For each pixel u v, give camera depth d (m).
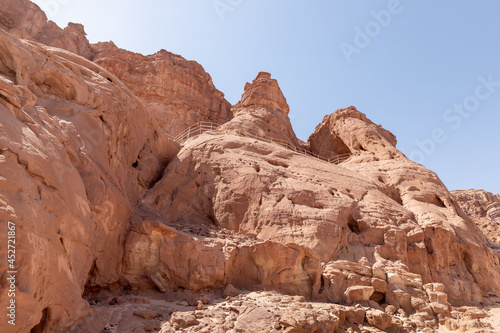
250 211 15.16
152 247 11.12
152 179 16.95
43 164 7.04
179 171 17.00
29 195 6.18
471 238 18.88
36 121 8.44
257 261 12.18
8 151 6.07
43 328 6.20
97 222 9.56
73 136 10.25
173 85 37.72
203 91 41.25
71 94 12.32
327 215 14.89
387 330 10.92
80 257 8.17
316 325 8.80
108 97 13.87
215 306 9.58
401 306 12.54
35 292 5.68
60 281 6.66
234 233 14.64
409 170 22.48
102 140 12.20
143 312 8.25
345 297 12.24
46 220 6.46
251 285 11.95
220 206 15.55
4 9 34.69
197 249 11.28
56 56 12.84
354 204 16.64
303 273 12.54
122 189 13.28
